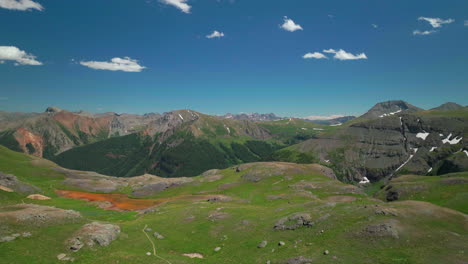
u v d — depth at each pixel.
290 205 72.12
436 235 42.25
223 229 60.28
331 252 41.38
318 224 51.38
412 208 51.34
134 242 55.03
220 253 50.28
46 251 44.06
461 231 44.53
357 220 49.25
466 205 78.19
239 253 48.56
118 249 50.22
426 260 36.06
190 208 78.56
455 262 35.16
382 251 39.53
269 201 91.44
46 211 57.66
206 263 46.41
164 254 50.31
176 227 64.44
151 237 58.72
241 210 72.19
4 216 50.34
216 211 72.19
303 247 45.00
